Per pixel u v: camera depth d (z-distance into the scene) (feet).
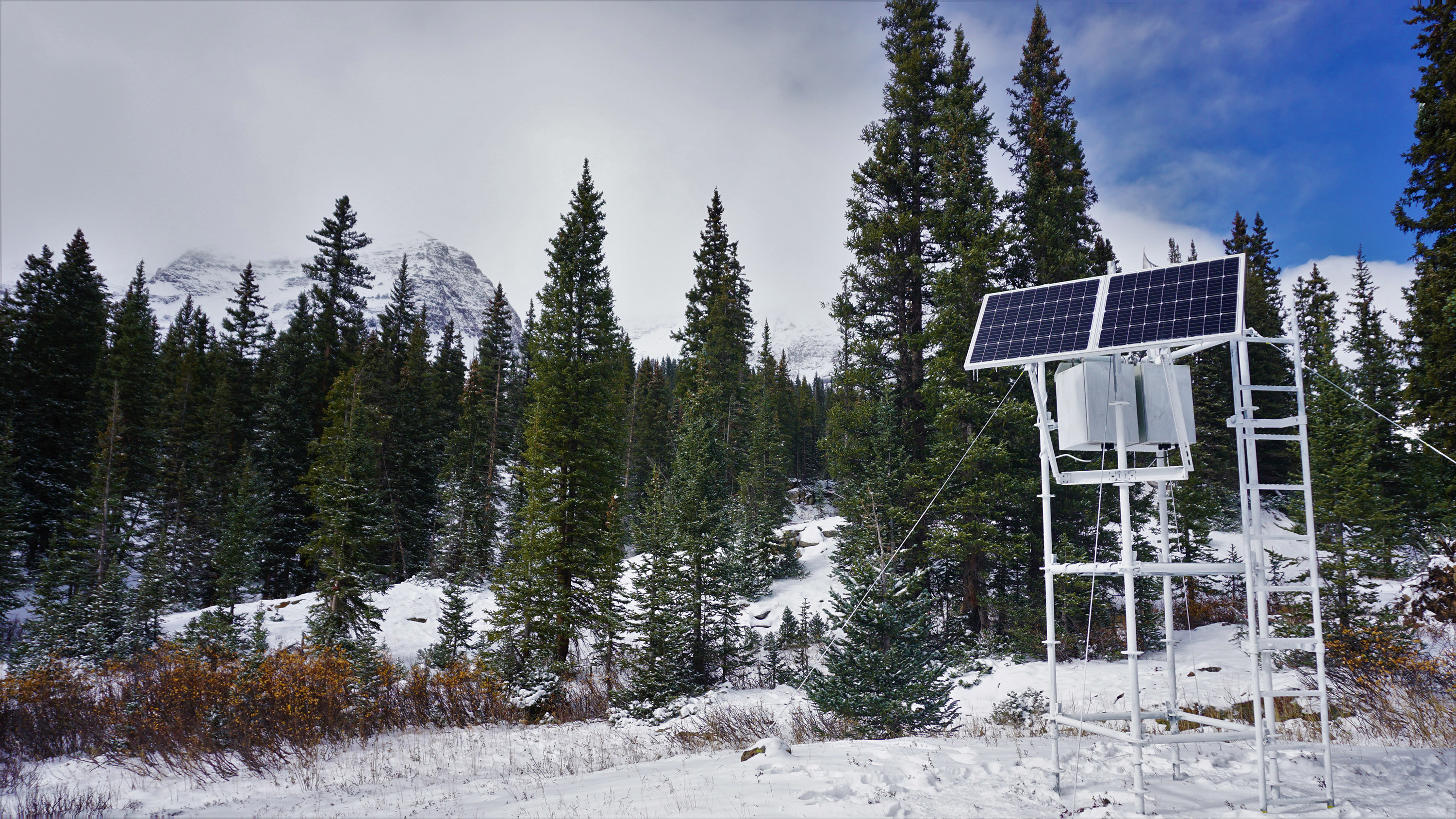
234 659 68.95
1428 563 58.59
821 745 32.60
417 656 96.17
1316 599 21.34
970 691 59.31
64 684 62.03
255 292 220.23
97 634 88.94
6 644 102.27
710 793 23.77
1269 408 121.90
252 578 125.18
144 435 154.20
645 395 225.76
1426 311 66.90
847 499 86.28
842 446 86.53
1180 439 22.47
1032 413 72.69
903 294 90.38
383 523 143.74
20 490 129.80
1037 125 91.81
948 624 73.31
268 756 46.88
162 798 37.32
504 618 85.87
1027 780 23.57
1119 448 22.86
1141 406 23.35
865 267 90.58
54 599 104.32
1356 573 57.00
